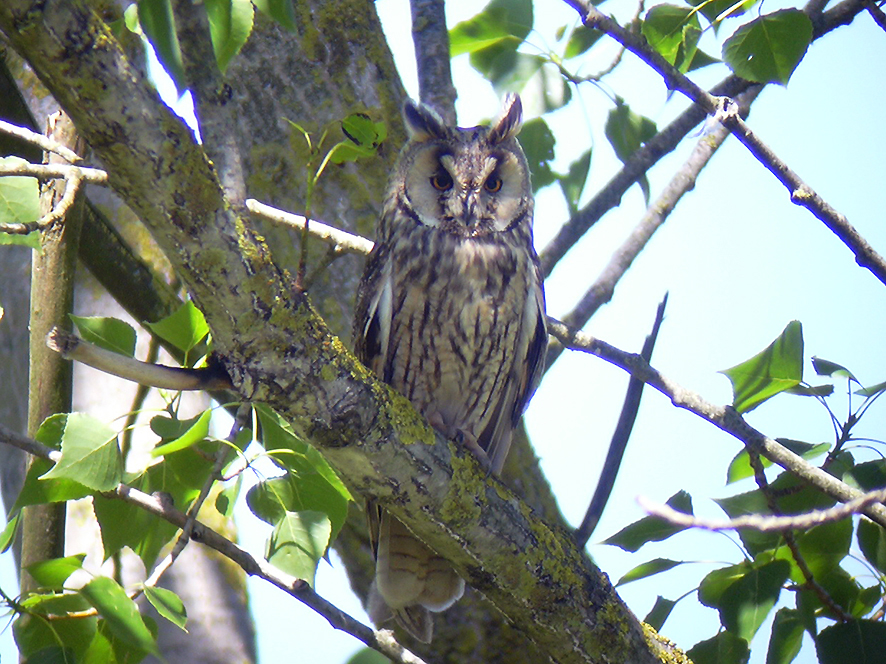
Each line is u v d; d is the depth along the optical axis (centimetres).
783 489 647
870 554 659
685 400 666
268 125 827
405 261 775
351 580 815
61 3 360
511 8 785
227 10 441
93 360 436
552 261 830
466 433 777
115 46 378
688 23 689
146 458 774
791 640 646
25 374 894
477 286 768
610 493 660
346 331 809
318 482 588
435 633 764
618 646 612
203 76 446
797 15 654
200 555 810
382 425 516
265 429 590
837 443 661
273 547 560
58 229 633
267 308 450
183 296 845
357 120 503
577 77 778
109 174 403
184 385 457
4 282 919
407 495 546
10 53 904
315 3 857
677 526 638
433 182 786
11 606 506
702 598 633
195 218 416
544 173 818
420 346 788
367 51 859
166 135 395
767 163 700
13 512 552
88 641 534
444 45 880
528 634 616
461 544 571
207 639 785
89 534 808
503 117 806
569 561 603
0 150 700
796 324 652
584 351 714
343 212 820
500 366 798
